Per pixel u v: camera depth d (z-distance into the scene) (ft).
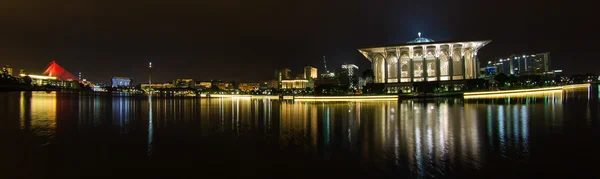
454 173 49.42
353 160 58.39
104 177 50.16
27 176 50.72
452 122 108.58
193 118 142.20
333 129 99.86
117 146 74.02
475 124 101.96
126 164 57.62
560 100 216.13
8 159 61.52
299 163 57.21
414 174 49.37
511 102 210.79
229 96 628.28
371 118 131.85
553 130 86.07
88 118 139.33
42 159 61.52
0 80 602.03
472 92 340.18
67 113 163.94
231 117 147.23
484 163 54.29
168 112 181.06
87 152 67.46
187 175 50.90
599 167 50.85
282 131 97.14
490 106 180.34
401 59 522.47
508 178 46.68
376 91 453.99
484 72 647.97
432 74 512.22
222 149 69.97
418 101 274.16
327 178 48.47
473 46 490.90
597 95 280.51
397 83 478.18
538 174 48.01
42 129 102.63
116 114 163.02
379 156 60.75
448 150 64.23
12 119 132.16
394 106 212.84
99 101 317.22
